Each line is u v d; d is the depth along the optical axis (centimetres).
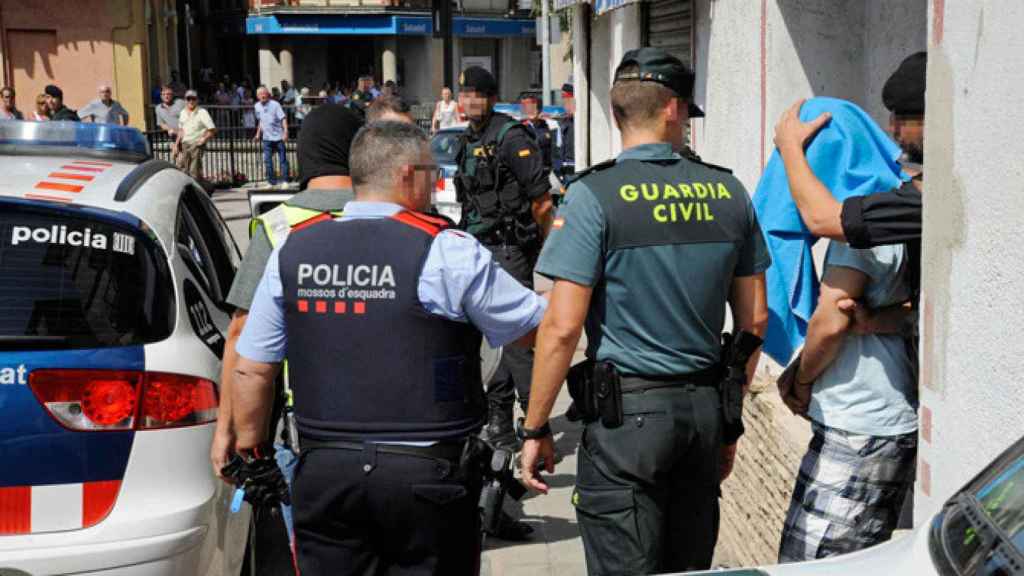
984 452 293
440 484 299
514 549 535
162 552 361
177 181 482
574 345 328
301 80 4784
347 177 371
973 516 202
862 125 349
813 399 352
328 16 4494
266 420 327
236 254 567
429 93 4675
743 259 345
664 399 328
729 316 627
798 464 432
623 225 326
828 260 339
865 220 322
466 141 635
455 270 299
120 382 366
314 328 301
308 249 304
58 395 357
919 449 335
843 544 346
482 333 318
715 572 229
